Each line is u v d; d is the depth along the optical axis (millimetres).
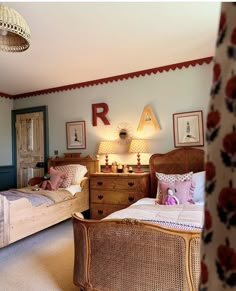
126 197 3469
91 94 4277
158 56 3270
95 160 4098
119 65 3562
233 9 404
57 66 3494
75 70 3701
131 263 1612
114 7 2098
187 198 2676
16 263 2410
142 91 3844
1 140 4875
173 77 3619
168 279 1503
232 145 391
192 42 2842
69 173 3906
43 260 2479
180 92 3574
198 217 1892
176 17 2285
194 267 1435
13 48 2039
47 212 3033
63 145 4555
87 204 3904
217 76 424
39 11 2115
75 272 1854
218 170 408
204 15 2264
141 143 3637
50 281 2064
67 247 2811
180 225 1727
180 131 3561
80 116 4391
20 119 5016
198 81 3453
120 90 4016
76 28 2430
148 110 3758
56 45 2807
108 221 1674
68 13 2160
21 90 4770
